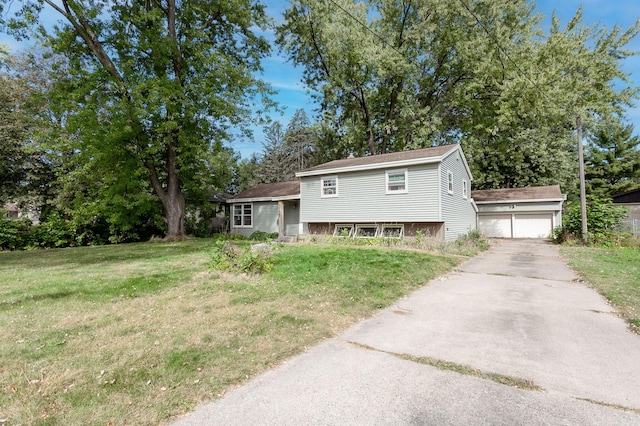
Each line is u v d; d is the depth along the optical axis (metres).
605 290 6.32
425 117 22.23
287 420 2.42
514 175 29.59
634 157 34.09
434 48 21.67
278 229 20.53
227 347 3.70
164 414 2.50
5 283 6.91
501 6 18.80
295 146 48.56
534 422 2.40
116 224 17.20
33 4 13.92
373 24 21.88
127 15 15.52
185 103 15.55
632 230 17.31
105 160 14.78
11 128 17.41
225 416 2.48
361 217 16.08
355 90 24.05
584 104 17.70
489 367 3.28
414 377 3.07
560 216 22.23
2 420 2.39
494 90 20.47
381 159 16.20
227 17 17.66
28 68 18.78
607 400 2.69
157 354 3.50
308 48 22.97
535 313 5.08
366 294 5.99
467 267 9.39
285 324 4.43
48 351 3.55
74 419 2.42
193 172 18.14
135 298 5.66
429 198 14.13
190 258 10.39
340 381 3.00
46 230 16.20
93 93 14.72
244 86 16.80
